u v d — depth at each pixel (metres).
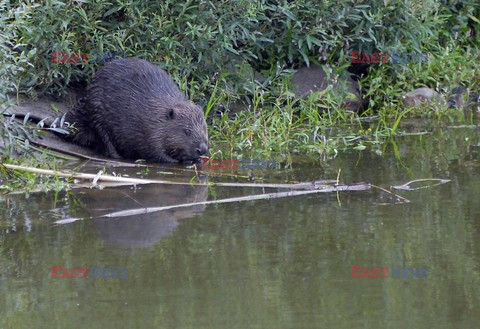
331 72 16.20
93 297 7.69
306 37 15.98
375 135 14.78
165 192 11.37
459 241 9.07
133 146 13.73
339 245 8.99
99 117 13.80
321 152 13.90
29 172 11.92
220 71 15.38
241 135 14.49
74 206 10.66
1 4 11.95
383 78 17.16
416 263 8.44
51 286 7.98
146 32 14.62
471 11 19.25
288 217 10.05
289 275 8.16
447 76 17.52
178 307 7.41
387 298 7.56
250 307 7.38
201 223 9.85
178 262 8.55
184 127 13.41
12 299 7.67
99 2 13.94
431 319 7.09
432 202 10.60
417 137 15.00
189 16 14.53
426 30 17.16
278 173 12.49
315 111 15.64
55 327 7.04
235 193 11.27
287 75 15.80
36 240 9.29
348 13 16.12
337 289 7.78
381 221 9.82
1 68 11.89
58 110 14.16
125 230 9.62
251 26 15.58
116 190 11.48
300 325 6.98
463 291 7.70
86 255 8.77
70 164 13.02
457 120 16.42
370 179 11.93
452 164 12.79
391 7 16.42
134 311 7.34
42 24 13.56
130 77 13.85
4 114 13.48
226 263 8.49
